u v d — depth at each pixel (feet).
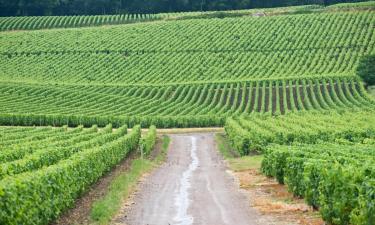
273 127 258.16
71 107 428.56
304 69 548.72
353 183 86.02
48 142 191.21
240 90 497.87
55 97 460.96
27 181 86.02
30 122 379.14
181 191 134.82
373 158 111.65
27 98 453.17
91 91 492.13
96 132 266.16
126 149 220.64
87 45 644.27
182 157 234.58
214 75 547.90
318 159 111.04
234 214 105.29
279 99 467.93
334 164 98.07
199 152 253.65
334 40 621.31
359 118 296.51
